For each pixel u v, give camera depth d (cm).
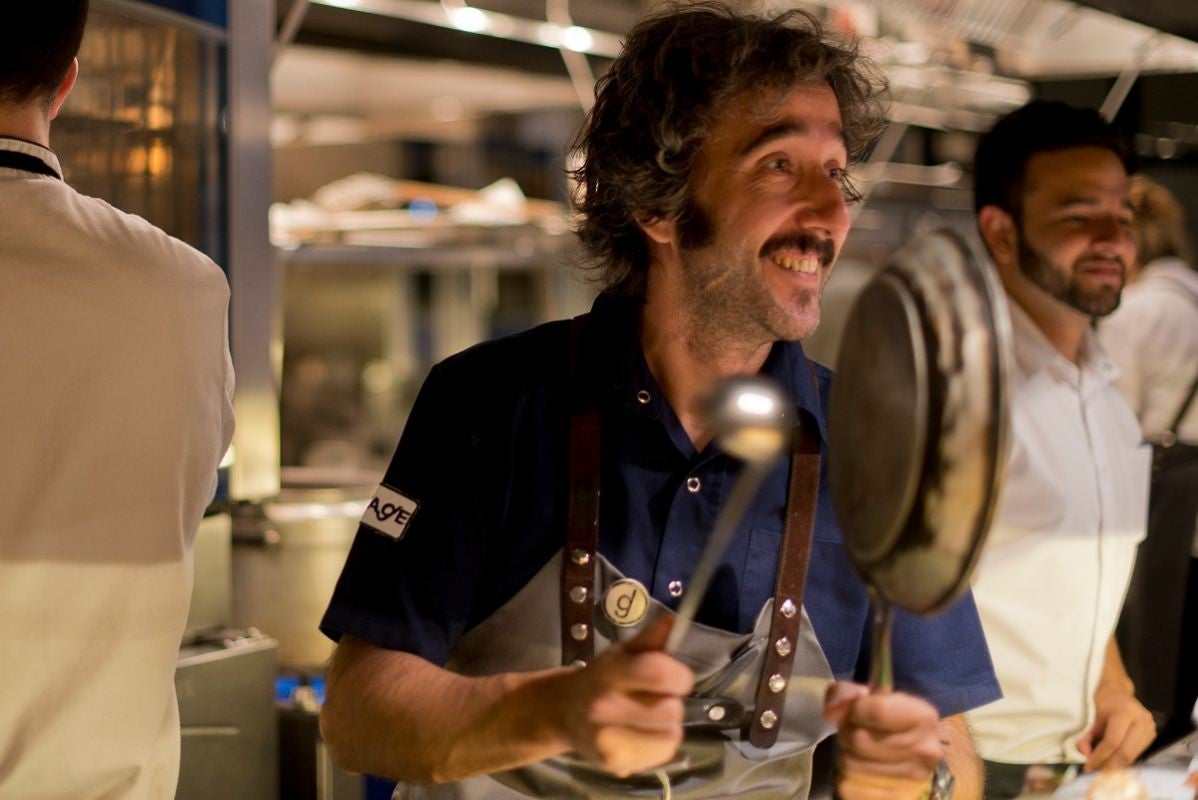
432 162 468
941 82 327
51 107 137
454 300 605
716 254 130
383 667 129
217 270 144
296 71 413
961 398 90
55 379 129
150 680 135
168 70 214
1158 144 339
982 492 90
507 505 134
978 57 325
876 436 96
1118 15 255
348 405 576
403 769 124
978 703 143
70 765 131
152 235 139
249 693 214
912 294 93
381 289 604
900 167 429
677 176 130
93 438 130
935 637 142
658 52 132
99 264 132
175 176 217
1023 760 197
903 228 471
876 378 96
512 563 134
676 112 129
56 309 129
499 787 136
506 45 328
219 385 142
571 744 108
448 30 307
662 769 130
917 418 92
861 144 148
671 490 134
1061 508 196
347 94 430
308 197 446
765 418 87
